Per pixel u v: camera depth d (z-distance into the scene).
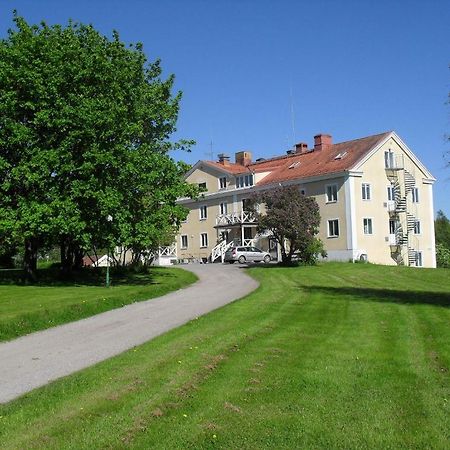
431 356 10.16
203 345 11.40
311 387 8.17
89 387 8.43
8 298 19.83
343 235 46.66
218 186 59.66
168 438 6.30
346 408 7.22
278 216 40.62
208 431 6.49
